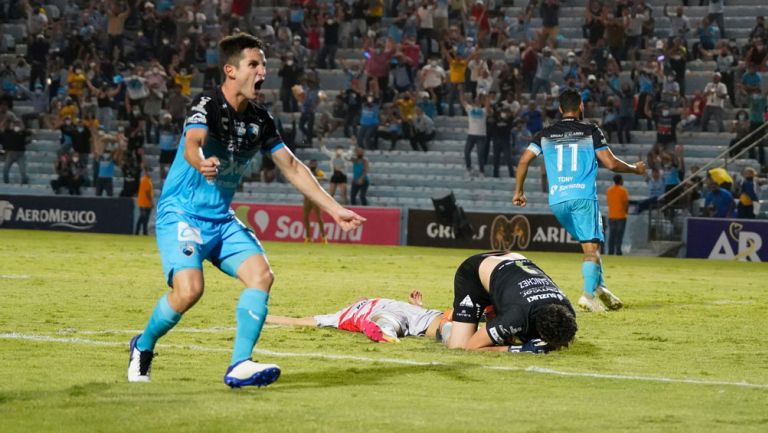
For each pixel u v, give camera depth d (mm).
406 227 69125
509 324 19812
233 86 15648
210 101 15594
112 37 85375
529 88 77688
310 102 78062
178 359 18531
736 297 34750
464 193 75562
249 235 16047
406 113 77812
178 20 84875
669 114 70375
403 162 78750
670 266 53688
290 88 81062
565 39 81062
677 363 19391
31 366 17406
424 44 81562
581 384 16703
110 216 75250
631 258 61281
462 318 20594
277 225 71875
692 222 63594
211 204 15852
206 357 18859
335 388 15891
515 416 13781
